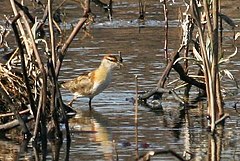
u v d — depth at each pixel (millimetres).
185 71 18438
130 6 29469
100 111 16812
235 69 19609
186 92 18266
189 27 17688
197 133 14859
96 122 15828
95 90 17375
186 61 18469
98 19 27219
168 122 15727
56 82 14750
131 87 18406
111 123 15727
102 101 17719
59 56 14977
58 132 14750
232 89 18078
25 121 15680
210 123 15062
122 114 16500
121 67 19594
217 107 15602
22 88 16562
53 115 14750
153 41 23391
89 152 13750
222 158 13180
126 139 14492
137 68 20016
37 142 14609
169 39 23641
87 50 22234
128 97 17797
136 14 27891
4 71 16672
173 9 28141
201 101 17641
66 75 19156
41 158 13547
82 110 16953
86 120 16016
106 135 14852
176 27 25578
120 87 18469
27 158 13562
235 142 14195
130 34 24672
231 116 16062
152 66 20203
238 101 17266
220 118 15281
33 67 16484
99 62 20609
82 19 14953
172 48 22203
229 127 15227
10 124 15344
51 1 14828
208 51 15375
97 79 17375
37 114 14586
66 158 13430
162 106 17266
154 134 14812
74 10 28109
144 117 16188
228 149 13727
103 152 13719
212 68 14859
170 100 17828
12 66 16797
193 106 17172
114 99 17750
